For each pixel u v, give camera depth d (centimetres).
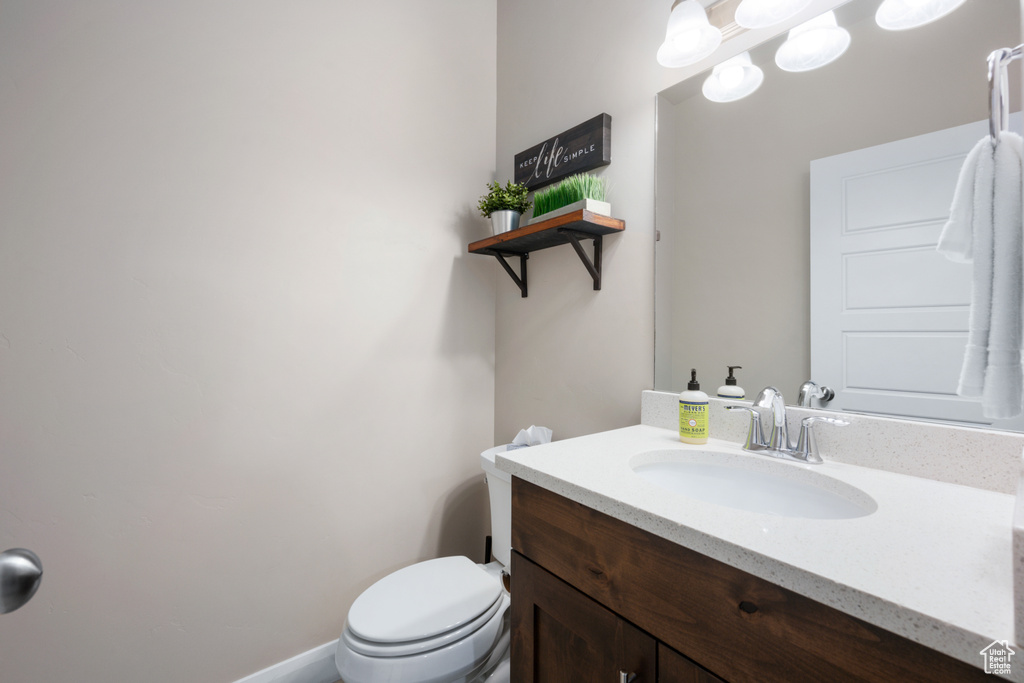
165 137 126
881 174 89
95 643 117
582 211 127
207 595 133
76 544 115
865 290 91
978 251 72
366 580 163
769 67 107
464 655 109
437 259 181
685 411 111
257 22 141
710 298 119
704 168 120
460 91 189
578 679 80
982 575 51
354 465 160
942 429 81
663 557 67
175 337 128
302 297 148
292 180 147
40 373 111
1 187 107
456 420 187
